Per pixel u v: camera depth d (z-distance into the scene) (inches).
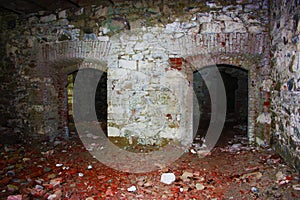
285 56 129.8
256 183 111.7
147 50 165.8
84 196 105.6
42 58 185.9
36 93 190.5
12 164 143.2
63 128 205.0
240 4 154.7
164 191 110.3
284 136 130.4
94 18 172.2
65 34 178.4
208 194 106.9
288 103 125.3
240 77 271.3
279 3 137.3
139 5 165.2
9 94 195.8
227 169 132.0
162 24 163.3
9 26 191.9
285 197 96.9
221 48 157.8
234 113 283.0
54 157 156.6
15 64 193.2
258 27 153.9
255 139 166.9
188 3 159.8
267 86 154.6
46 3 165.3
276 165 126.5
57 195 105.1
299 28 112.8
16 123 195.6
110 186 115.3
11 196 100.9
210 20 157.8
